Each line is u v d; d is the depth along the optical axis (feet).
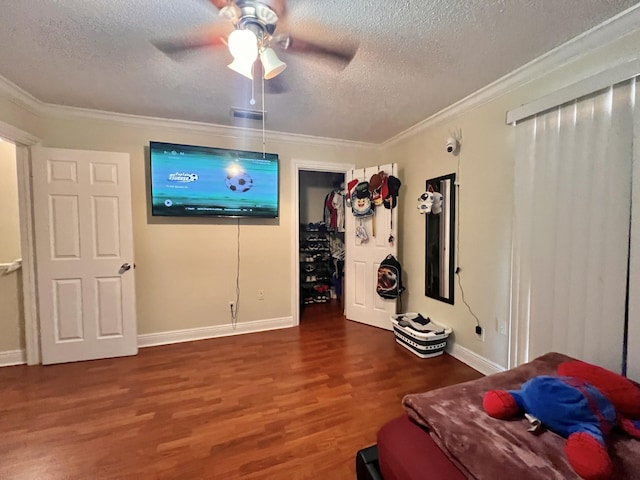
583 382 3.44
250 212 10.33
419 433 3.58
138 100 7.93
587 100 5.18
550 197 5.84
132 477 4.58
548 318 5.92
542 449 2.96
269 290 11.18
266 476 4.60
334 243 15.78
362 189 11.43
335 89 7.27
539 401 3.31
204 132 10.00
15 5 4.42
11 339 8.32
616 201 4.87
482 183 7.70
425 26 4.98
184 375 7.68
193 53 5.70
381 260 11.29
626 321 4.81
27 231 8.14
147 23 4.87
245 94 7.56
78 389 7.00
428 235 9.85
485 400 3.67
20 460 4.89
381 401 6.52
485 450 2.98
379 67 6.26
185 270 10.04
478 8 4.55
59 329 8.35
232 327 10.71
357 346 9.56
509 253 7.03
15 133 7.37
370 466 3.82
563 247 5.64
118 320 8.81
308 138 11.24
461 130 8.34
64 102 8.09
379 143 12.21
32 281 8.24
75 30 5.04
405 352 9.09
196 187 9.62
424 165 9.93
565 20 4.84
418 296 10.44
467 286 8.28
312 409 6.23
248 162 10.20
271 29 4.70
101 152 8.46
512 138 6.86
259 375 7.66
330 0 4.35
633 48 4.78
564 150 5.57
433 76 6.68
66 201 8.25
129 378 7.52
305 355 8.89
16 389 7.01
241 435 5.46
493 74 6.61
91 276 8.54
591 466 2.56
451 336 8.92
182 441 5.31
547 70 6.02
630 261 4.69
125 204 8.73
